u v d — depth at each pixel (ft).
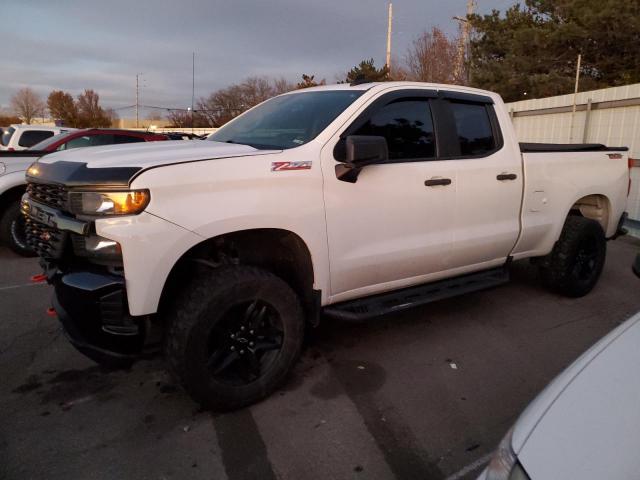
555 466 4.57
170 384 11.00
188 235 8.66
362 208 10.81
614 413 4.92
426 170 11.87
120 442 9.00
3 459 8.48
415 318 14.97
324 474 8.24
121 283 8.48
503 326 14.39
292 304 10.16
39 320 14.49
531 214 14.55
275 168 9.60
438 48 84.12
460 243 12.76
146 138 31.58
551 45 53.88
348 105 11.15
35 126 40.11
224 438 9.14
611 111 30.83
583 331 14.05
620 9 46.96
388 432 9.36
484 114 13.75
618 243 26.27
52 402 10.27
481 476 5.27
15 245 21.45
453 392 10.78
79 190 8.51
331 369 11.76
